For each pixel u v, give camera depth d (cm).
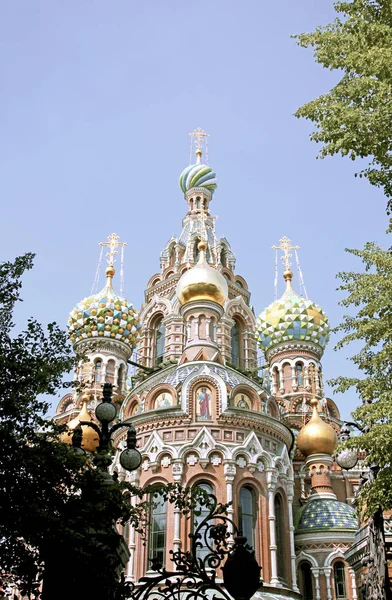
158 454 4222
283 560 4253
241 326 6325
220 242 6894
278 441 4528
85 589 1659
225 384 4450
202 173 7388
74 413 6134
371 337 2255
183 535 3962
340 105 2036
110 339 6494
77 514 1778
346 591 4594
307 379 6569
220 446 4209
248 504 4200
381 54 1983
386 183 2062
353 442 2106
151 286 6831
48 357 2067
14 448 1827
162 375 5034
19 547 1794
